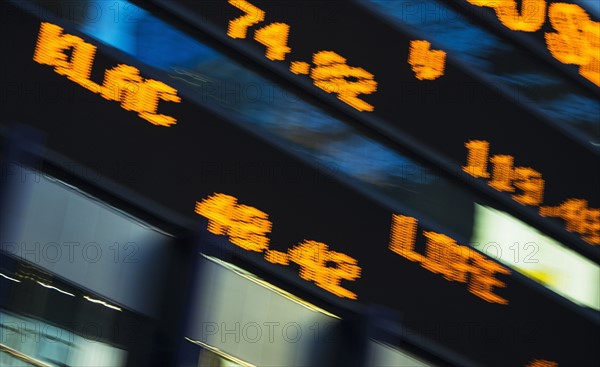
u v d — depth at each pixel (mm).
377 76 20406
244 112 18703
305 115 19359
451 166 21062
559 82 23156
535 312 21484
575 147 23062
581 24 23953
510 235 21656
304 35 19734
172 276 16906
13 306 15609
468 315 20391
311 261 18516
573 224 22703
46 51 17000
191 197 17625
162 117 17734
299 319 17984
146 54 18000
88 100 17141
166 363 16344
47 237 16031
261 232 18109
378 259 19359
